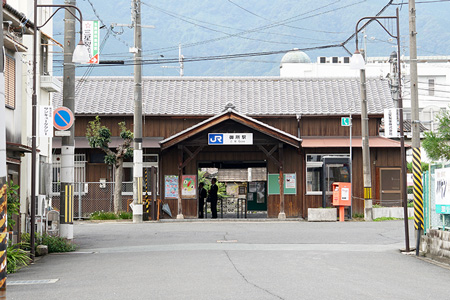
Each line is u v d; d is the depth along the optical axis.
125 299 8.86
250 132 28.77
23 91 18.59
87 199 30.89
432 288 10.05
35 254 15.73
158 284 10.18
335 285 10.00
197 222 27.09
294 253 14.97
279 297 8.78
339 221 27.42
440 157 28.03
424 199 15.91
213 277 10.84
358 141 30.77
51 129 16.59
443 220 14.51
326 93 33.25
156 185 29.84
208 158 30.72
